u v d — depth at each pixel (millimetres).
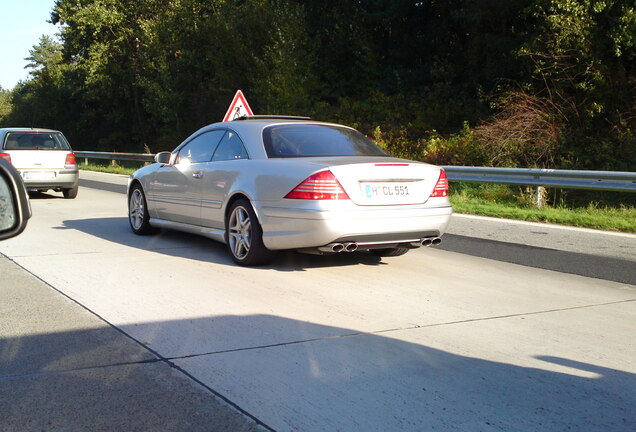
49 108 54375
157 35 36375
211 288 5633
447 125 24547
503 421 3039
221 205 6891
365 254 7570
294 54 27688
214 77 34219
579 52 17125
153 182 8328
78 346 4023
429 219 6270
